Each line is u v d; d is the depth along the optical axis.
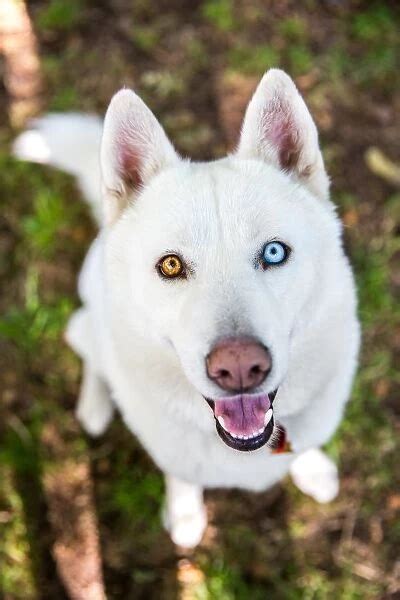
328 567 0.82
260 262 0.54
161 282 0.55
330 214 0.58
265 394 0.54
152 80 1.08
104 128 0.56
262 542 0.84
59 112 1.07
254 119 0.58
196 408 0.60
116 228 0.59
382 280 0.94
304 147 0.57
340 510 0.85
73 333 0.84
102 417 0.88
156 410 0.63
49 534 0.84
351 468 0.87
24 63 1.10
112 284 0.58
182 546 0.83
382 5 1.13
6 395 0.92
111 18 1.12
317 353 0.59
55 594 0.82
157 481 0.86
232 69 1.08
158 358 0.58
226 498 0.86
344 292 0.58
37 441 0.89
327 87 1.06
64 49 1.11
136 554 0.84
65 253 0.98
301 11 1.12
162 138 0.59
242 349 0.50
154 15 1.13
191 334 0.52
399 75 1.08
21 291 0.97
